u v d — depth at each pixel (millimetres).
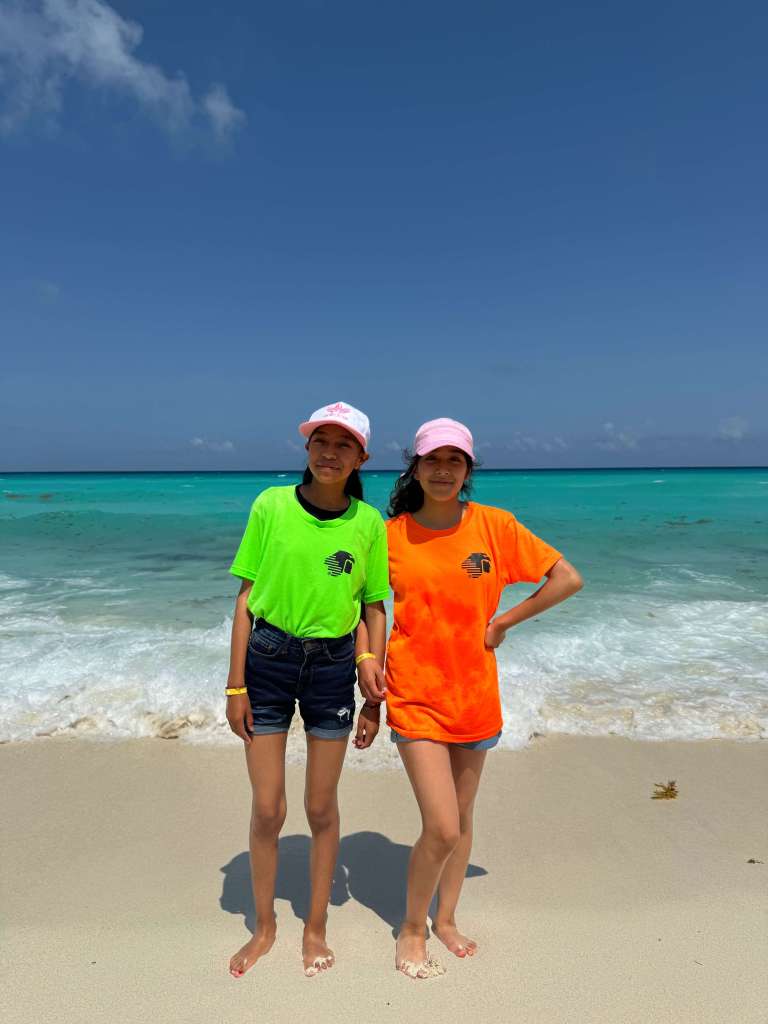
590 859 2990
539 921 2564
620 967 2320
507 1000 2174
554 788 3662
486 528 2443
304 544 2275
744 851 3061
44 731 4305
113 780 3709
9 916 2570
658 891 2750
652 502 23703
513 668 5516
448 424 2354
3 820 3293
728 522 16609
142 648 5820
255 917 2590
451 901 2455
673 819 3342
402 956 2334
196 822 3289
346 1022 2084
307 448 2348
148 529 15797
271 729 2309
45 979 2250
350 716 2375
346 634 2354
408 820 3355
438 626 2332
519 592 8602
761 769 3893
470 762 2389
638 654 5918
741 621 6965
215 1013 2117
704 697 4941
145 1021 2084
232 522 17359
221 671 5250
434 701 2311
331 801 2375
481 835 3193
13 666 5355
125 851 3035
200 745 4141
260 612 2309
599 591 8461
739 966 2322
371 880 2863
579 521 17016
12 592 8367
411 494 2521
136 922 2543
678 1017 2104
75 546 12859
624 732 4387
